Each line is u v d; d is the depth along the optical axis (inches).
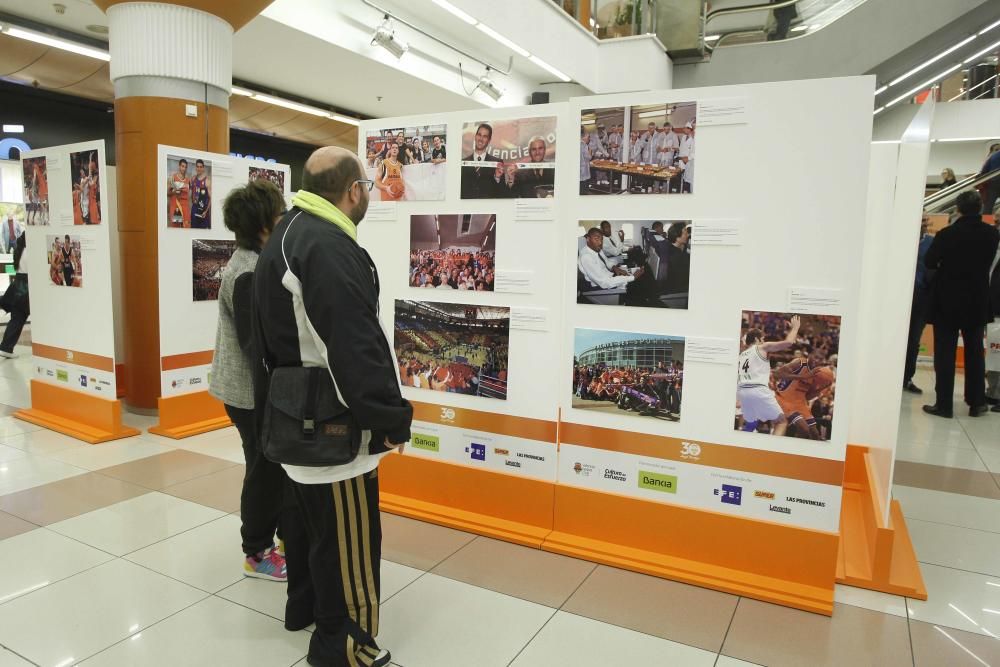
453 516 111.3
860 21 357.7
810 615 85.4
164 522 112.5
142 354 183.2
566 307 100.6
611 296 97.2
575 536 103.6
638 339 96.1
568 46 355.6
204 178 167.2
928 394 240.8
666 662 75.1
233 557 100.2
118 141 180.9
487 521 109.1
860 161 81.8
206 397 173.6
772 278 87.2
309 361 67.0
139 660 74.0
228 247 175.6
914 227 91.1
